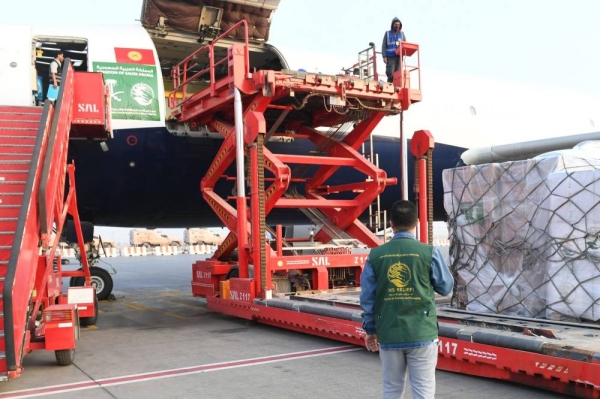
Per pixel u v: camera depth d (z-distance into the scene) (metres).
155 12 12.23
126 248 40.91
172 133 11.64
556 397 4.77
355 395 4.99
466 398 4.80
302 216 14.20
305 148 12.90
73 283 12.08
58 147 7.11
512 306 6.49
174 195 12.32
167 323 9.43
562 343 4.75
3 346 5.24
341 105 8.99
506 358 5.00
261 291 8.40
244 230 8.80
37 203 6.29
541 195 6.21
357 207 9.98
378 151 14.29
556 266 5.99
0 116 8.13
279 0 12.48
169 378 5.73
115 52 11.28
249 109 8.89
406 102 9.62
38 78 11.16
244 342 7.49
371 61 11.05
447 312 6.83
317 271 8.95
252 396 5.01
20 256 5.49
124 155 11.30
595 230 5.71
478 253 6.89
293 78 8.54
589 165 6.10
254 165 8.31
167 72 14.23
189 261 31.19
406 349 3.38
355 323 6.55
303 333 8.05
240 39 13.26
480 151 14.59
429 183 9.48
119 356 6.85
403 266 3.44
